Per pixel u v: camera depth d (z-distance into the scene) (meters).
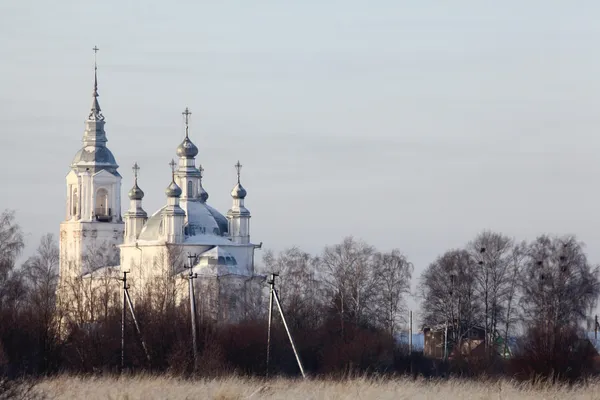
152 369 165.12
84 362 168.88
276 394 100.75
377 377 131.00
